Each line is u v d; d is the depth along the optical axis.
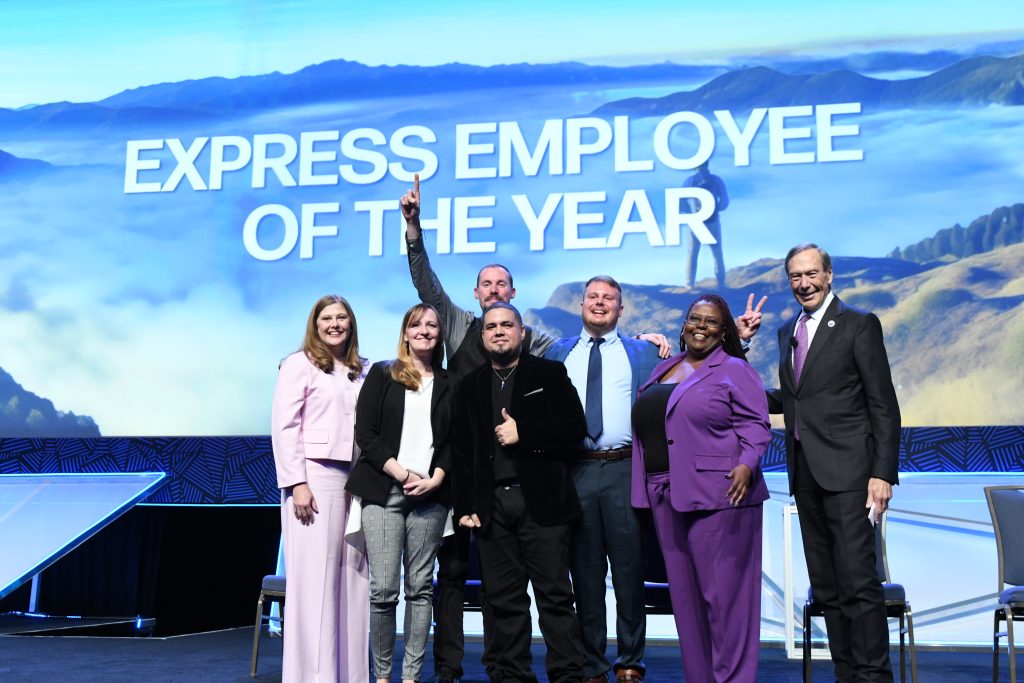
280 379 3.34
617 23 5.48
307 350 3.39
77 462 5.68
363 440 3.26
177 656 4.64
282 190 5.63
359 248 5.49
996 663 3.48
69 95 5.94
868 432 3.11
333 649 3.24
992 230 4.95
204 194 5.70
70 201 5.82
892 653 4.71
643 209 5.29
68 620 6.09
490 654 3.26
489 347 3.28
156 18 5.95
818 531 3.18
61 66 5.98
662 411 3.17
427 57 5.64
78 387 5.64
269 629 5.50
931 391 4.90
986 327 4.88
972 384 4.86
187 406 5.53
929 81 5.14
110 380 5.62
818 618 4.77
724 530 3.01
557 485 3.21
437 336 3.39
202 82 5.84
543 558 3.18
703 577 3.02
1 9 6.07
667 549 3.13
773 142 5.23
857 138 5.16
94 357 5.65
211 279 5.61
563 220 5.35
